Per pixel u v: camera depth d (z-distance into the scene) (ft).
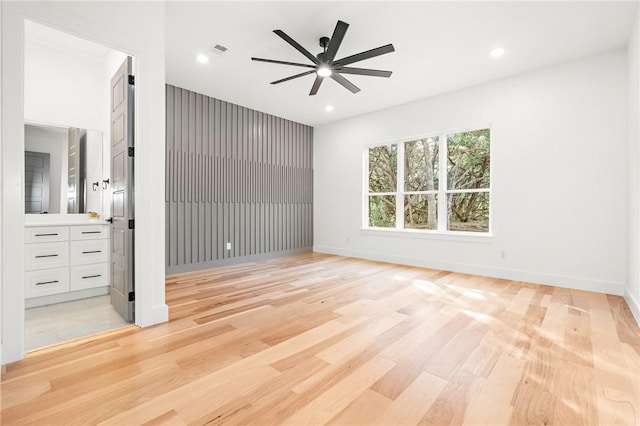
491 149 14.17
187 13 9.23
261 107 18.04
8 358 6.06
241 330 7.88
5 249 6.00
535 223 13.03
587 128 11.82
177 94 15.05
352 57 9.45
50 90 11.82
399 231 17.60
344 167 20.42
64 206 12.10
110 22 7.37
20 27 6.09
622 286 11.12
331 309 9.56
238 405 4.84
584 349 6.82
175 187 15.01
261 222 18.97
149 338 7.35
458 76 13.62
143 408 4.74
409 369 5.96
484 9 8.97
